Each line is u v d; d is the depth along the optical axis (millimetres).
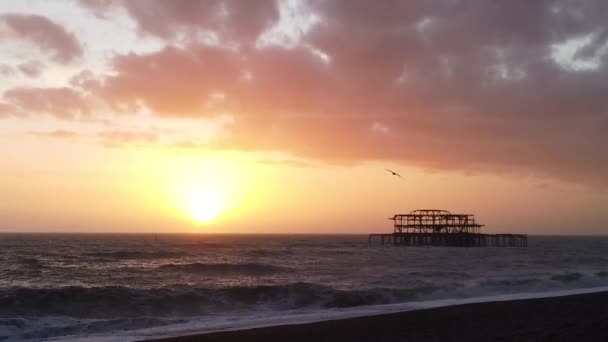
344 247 109125
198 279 36219
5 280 35250
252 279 36562
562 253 89562
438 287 30453
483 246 120938
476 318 18812
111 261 53844
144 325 19078
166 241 138750
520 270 47844
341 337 15695
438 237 117688
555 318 18828
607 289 32250
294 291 27391
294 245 118938
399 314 19781
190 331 17438
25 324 19062
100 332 17766
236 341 15164
